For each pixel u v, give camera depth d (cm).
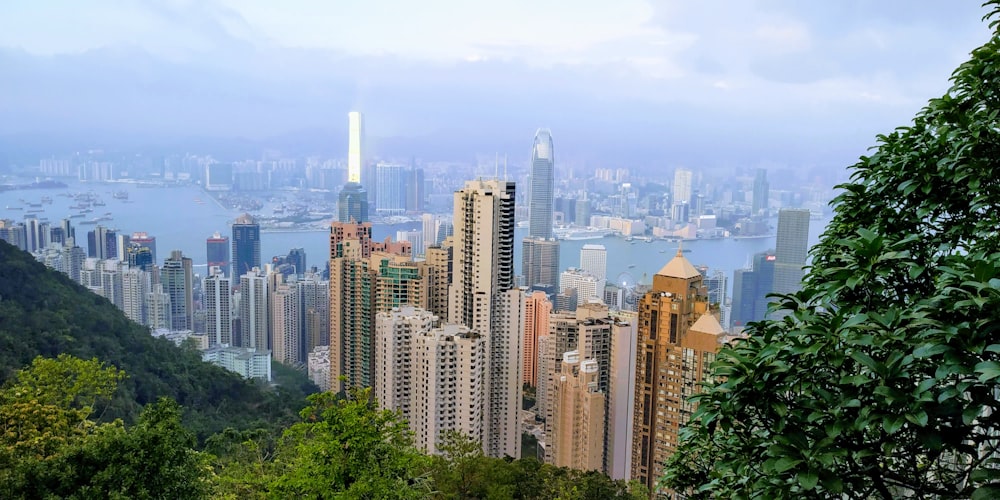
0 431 1541
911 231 652
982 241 589
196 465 1484
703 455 723
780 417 470
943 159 622
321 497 1445
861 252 512
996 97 653
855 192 701
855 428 433
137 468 1277
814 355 462
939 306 432
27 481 1242
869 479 491
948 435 436
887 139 741
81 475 1274
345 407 1539
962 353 402
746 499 525
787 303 538
